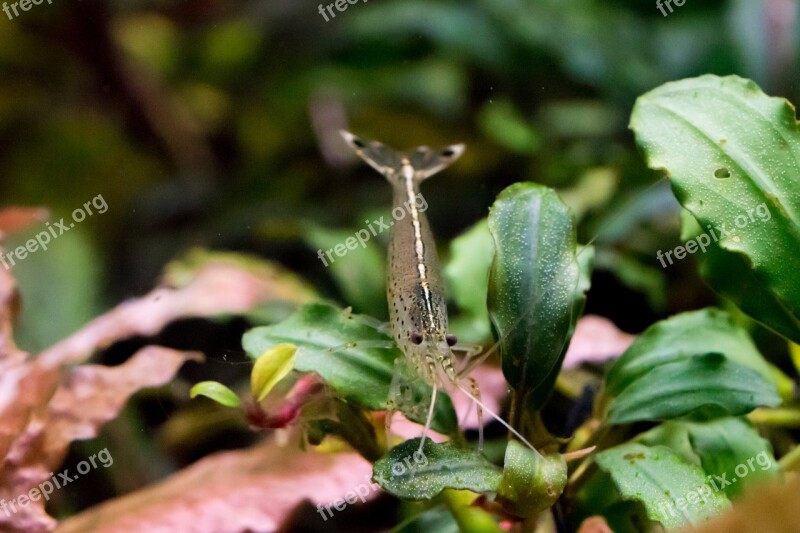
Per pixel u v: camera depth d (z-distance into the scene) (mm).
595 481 378
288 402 366
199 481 393
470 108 759
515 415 360
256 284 445
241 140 849
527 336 358
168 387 436
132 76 775
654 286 469
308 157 801
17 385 389
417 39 762
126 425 448
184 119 825
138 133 805
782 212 358
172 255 667
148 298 427
